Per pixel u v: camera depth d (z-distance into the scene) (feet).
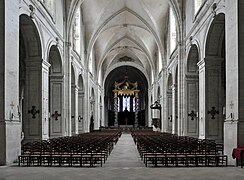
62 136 87.86
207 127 68.80
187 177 33.81
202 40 71.05
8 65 46.57
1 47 45.32
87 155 44.68
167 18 124.77
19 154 49.14
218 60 69.21
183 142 60.03
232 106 46.93
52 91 88.89
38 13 65.41
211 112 68.85
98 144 57.00
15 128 47.98
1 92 45.09
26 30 65.16
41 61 68.69
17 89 49.73
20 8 54.13
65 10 92.53
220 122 68.90
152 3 116.98
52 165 44.45
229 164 44.93
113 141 80.28
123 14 132.67
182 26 93.50
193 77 89.40
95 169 40.09
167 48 128.67
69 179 32.81
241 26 45.32
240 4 45.52
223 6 55.06
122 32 157.58
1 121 44.80
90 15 124.36
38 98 68.80
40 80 68.80
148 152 45.91
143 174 35.88
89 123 143.02
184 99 89.45
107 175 35.27
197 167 41.78
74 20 105.60
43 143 55.98
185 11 91.81
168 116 132.16
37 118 68.59
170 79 129.29
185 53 91.20
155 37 132.16
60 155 44.29
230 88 47.80
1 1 45.62
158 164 45.93
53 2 79.97
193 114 88.69
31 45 68.08
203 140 63.52
